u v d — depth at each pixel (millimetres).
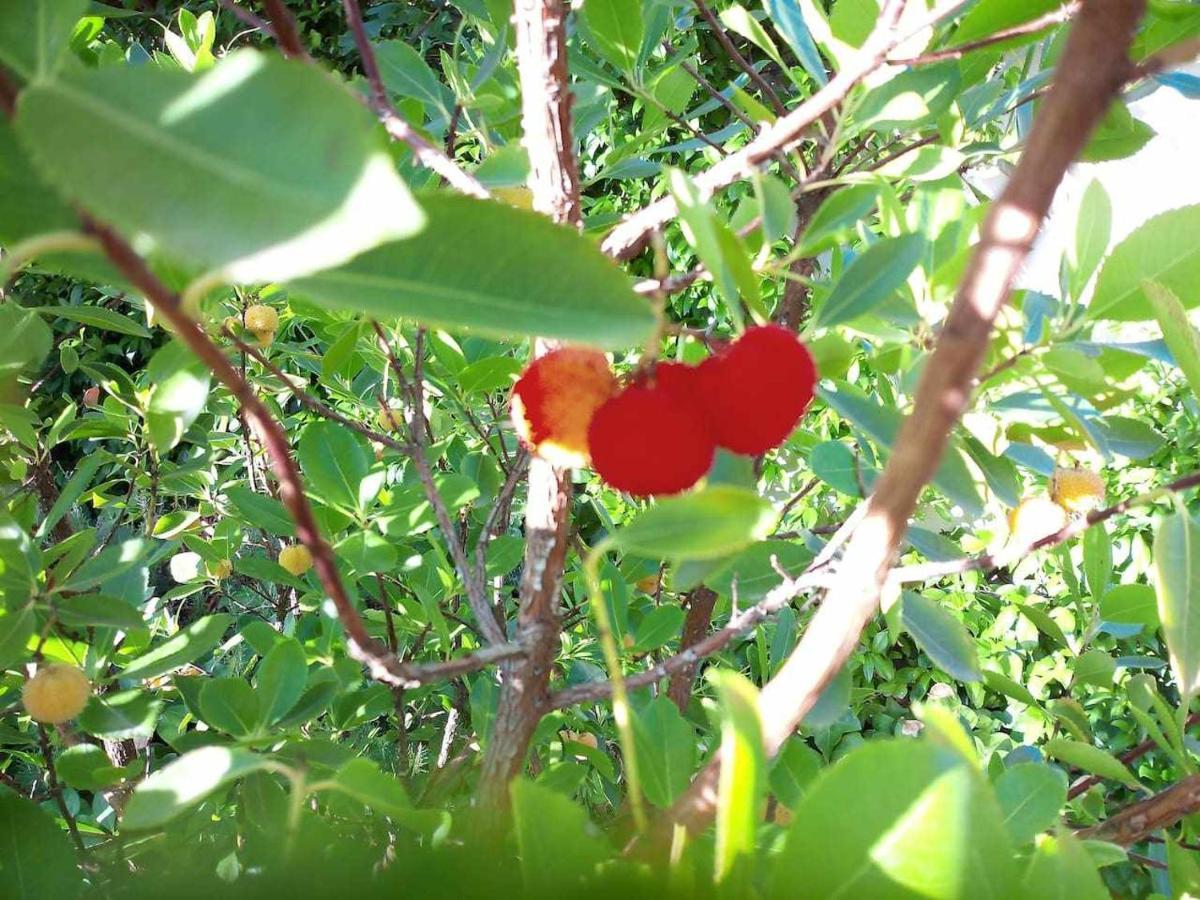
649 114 403
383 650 169
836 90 232
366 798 170
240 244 80
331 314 420
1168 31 352
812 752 262
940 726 133
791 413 188
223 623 302
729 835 118
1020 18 304
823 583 232
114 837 339
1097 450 249
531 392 210
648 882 133
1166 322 206
